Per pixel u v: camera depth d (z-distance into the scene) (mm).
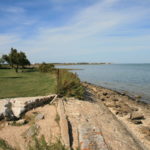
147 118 9469
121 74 45344
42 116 6461
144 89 20859
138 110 11273
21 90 12438
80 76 41219
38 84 15742
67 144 4500
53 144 4207
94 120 7047
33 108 7344
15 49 40188
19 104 7023
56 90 10273
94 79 34000
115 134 6145
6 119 6121
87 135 5129
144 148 5934
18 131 5395
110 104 11719
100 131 5609
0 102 7098
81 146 4555
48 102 8484
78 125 5977
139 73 48531
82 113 7484
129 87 22562
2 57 49719
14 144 4586
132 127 7961
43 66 36281
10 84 15758
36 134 5090
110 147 4848
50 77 23297
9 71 37938
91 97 12703
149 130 7500
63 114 6648
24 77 23109
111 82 28578
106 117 8195
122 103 12703
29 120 6297
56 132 5273
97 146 4613
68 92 10000
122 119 9031
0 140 4656
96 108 9305
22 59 38562
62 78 11297
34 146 4145
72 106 8281
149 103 13898
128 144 5645
